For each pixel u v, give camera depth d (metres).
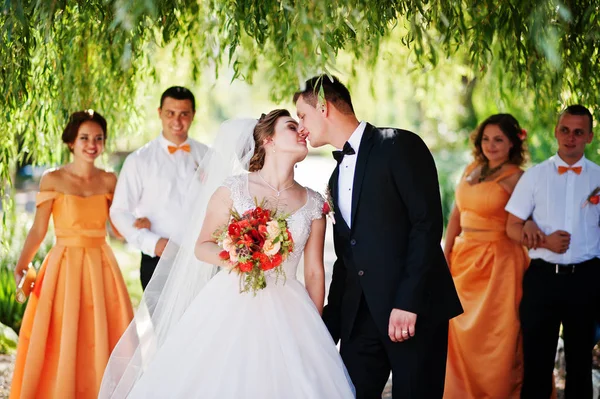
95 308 4.68
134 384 3.73
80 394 4.61
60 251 4.72
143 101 6.07
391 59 6.48
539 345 4.53
